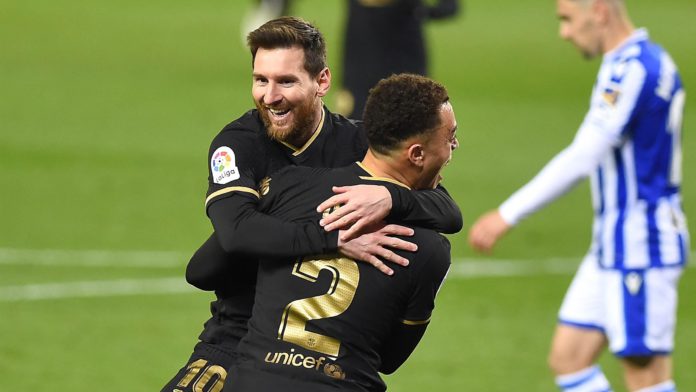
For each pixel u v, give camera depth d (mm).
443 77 71375
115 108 58344
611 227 20281
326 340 13195
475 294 32250
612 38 20453
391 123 13633
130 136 52344
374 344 13430
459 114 60781
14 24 84000
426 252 13508
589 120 20219
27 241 35812
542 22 96000
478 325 29578
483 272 34406
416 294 13523
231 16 93812
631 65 19953
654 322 20062
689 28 92625
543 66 76688
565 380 20781
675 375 26234
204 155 49344
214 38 82750
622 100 19938
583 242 38125
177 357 26703
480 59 78188
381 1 37156
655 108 20031
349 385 13164
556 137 55969
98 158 47750
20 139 50500
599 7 20391
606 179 20391
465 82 70312
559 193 20203
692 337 28984
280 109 14586
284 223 13594
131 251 35219
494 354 27422
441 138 13758
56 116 55781
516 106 63844
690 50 82562
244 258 15031
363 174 13867
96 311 29781
